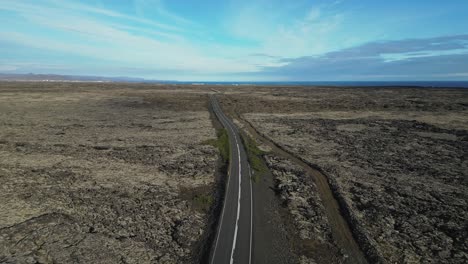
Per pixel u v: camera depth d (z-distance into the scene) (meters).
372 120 80.19
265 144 56.47
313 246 23.72
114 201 30.58
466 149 51.53
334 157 47.25
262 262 21.16
